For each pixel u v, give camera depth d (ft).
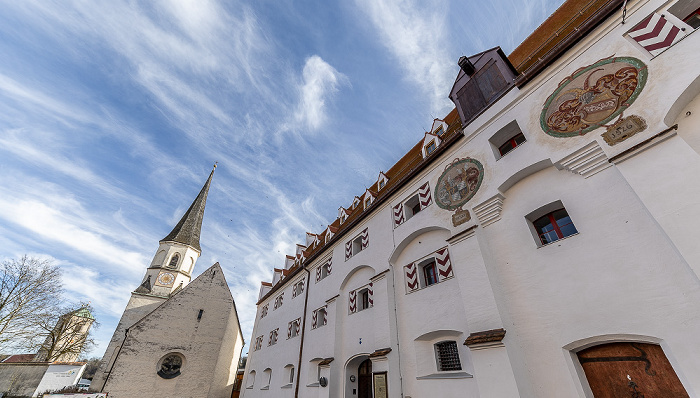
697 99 20.10
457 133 37.70
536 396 22.54
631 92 22.75
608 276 21.06
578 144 24.85
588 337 20.95
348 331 47.93
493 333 25.14
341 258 56.80
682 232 17.42
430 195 39.65
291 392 58.08
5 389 82.33
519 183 29.78
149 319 89.92
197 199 170.19
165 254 135.74
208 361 91.40
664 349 17.71
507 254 28.35
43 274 98.89
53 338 109.60
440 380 30.27
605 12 26.30
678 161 18.89
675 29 21.85
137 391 79.77
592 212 23.25
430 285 35.53
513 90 33.22
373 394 36.58
